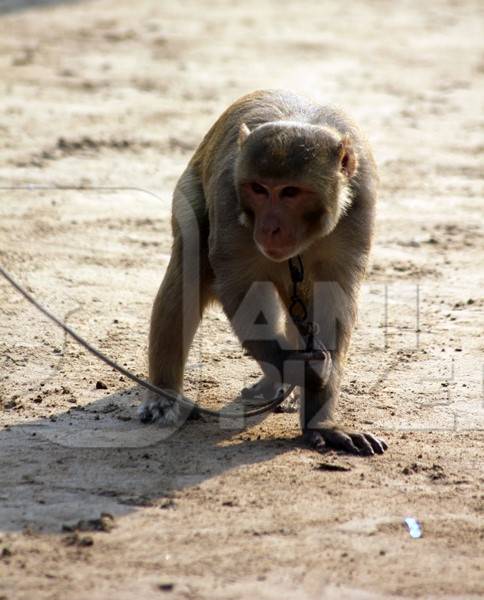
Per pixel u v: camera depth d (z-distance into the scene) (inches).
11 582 467.5
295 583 473.4
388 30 1974.7
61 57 1686.8
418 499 561.0
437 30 1987.0
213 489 565.3
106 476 579.2
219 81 1582.2
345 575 482.0
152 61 1685.5
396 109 1486.2
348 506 549.6
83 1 2148.1
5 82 1523.1
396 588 472.7
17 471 582.6
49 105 1421.0
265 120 657.0
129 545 503.2
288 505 548.7
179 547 502.3
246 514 537.6
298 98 687.1
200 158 706.8
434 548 510.0
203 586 468.4
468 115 1472.7
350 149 620.4
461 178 1226.0
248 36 1879.9
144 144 1283.2
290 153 597.9
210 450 619.8
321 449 621.0
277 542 509.7
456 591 472.4
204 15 2047.2
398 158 1284.4
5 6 2075.5
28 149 1239.5
